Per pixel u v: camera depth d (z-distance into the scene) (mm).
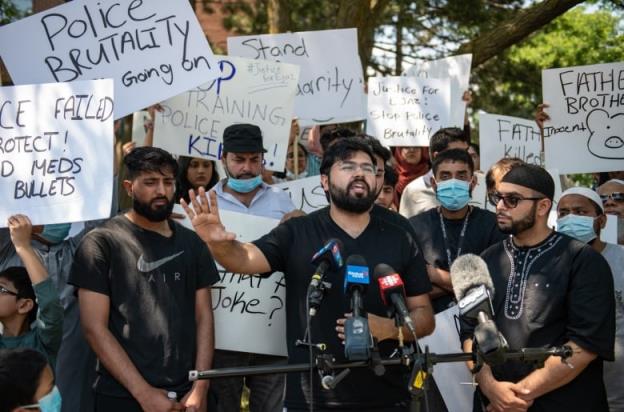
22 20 6449
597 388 5078
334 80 8406
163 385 5191
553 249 5125
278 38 8430
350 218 5113
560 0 11266
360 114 8461
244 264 4973
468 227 6199
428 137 8289
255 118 7246
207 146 7152
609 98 7742
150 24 6547
